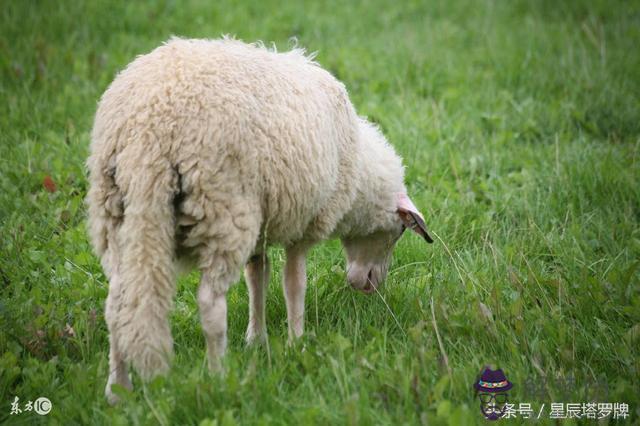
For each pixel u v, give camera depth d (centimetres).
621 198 959
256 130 571
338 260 861
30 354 631
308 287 779
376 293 762
